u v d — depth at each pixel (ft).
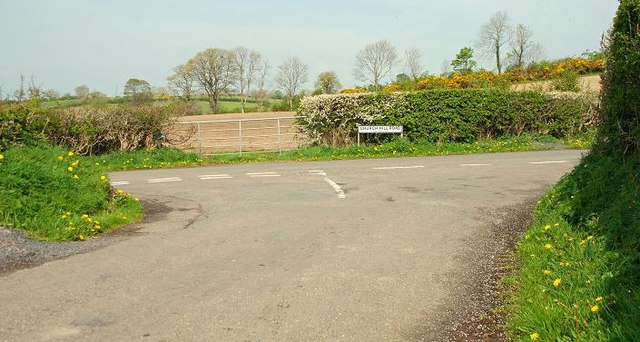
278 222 28.78
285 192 39.22
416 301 17.15
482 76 122.31
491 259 21.71
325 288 18.30
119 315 15.92
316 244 24.09
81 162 33.71
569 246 19.15
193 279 19.21
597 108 28.89
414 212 31.14
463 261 21.45
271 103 187.21
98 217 27.96
